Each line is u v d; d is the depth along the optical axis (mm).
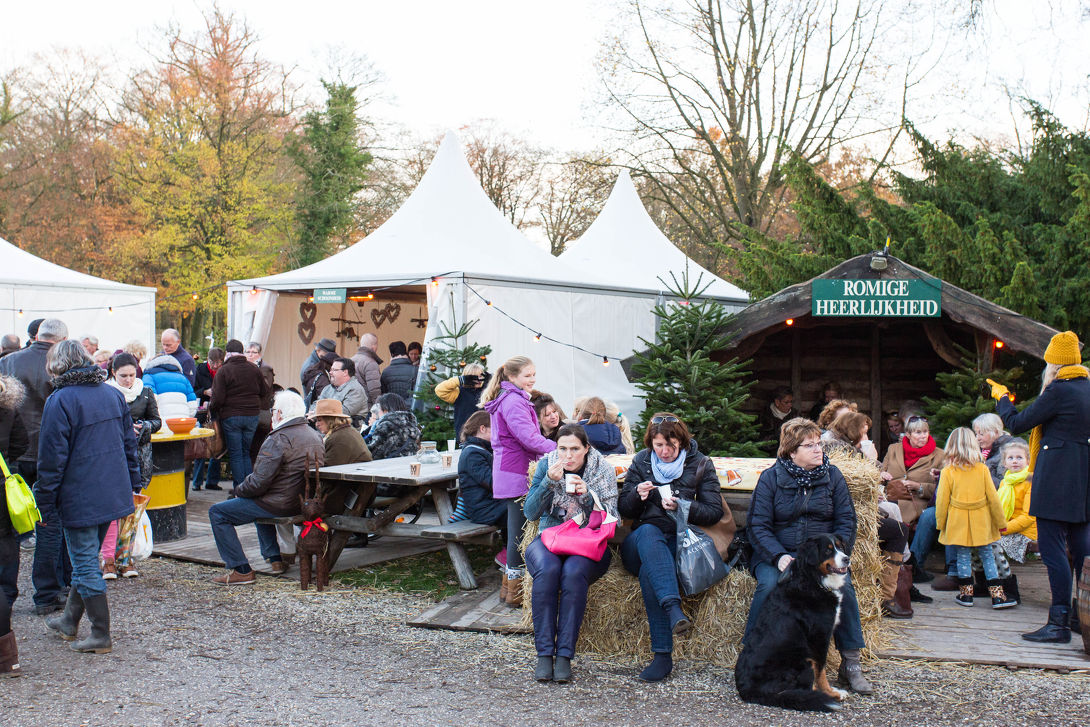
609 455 5996
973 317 7426
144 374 8188
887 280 7605
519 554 5605
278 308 14055
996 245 10500
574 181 24859
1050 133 12125
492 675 4469
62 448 4641
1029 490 5668
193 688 4242
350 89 28703
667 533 4680
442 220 12633
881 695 4184
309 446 6156
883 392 10062
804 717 3930
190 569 6602
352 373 9078
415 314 16375
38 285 12516
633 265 15539
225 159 26281
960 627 5184
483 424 6348
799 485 4562
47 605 5422
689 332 8586
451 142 13594
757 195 22875
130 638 5004
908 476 6574
